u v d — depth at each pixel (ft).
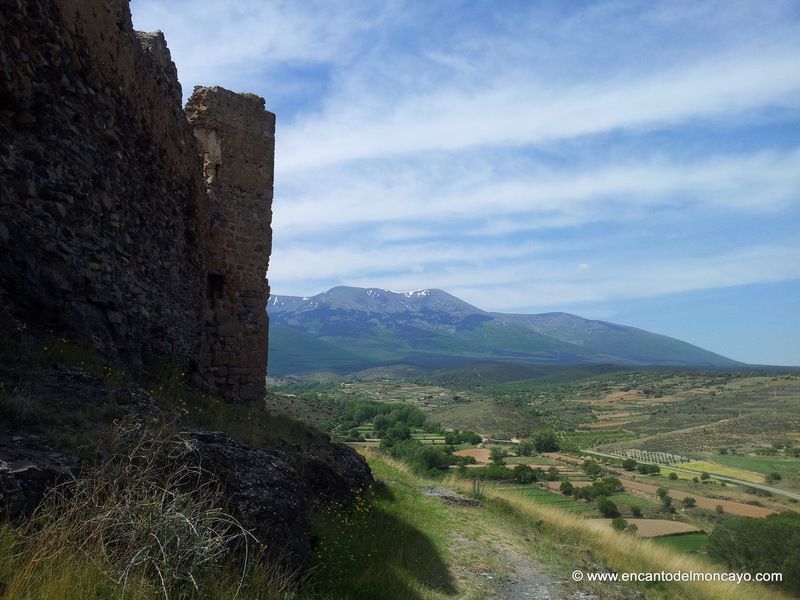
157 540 12.85
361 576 21.30
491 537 37.04
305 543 19.22
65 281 23.02
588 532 47.47
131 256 29.17
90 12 24.72
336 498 29.89
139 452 15.62
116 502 13.48
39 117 21.59
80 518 12.68
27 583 10.69
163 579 12.15
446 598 23.70
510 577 29.48
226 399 42.45
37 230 21.63
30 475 13.10
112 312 26.50
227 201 47.88
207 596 13.33
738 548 76.02
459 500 46.26
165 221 34.65
